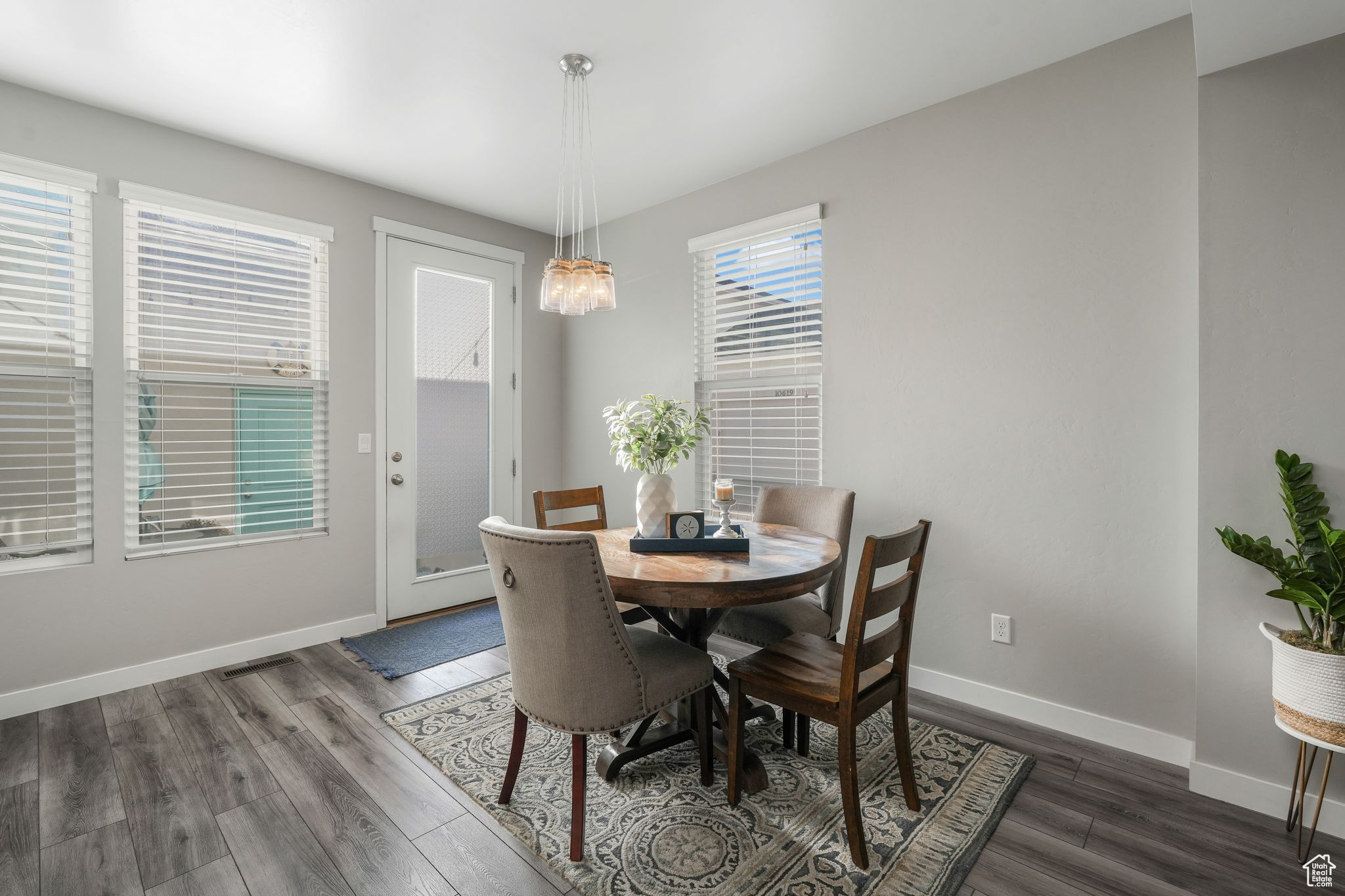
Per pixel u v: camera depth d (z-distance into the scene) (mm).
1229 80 1850
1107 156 2172
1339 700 1520
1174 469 2059
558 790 1918
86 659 2555
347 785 1936
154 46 2158
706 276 3498
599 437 4117
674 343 3623
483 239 3916
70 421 2535
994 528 2449
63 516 2523
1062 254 2271
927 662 2658
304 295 3189
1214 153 1868
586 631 1584
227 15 1993
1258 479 1813
